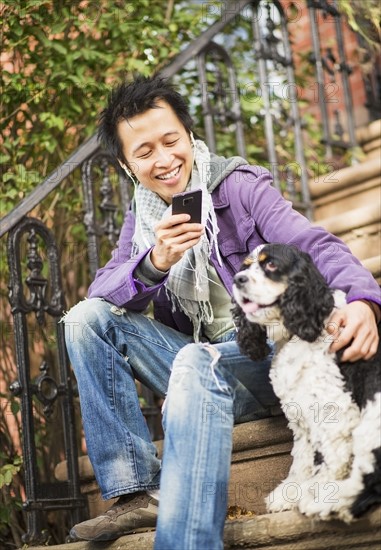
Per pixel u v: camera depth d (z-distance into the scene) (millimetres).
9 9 3627
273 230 2389
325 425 1982
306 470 2082
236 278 2059
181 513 2021
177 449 2064
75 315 2463
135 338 2512
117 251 2779
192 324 2654
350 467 1979
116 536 2379
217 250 2492
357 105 5098
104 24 3863
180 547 2000
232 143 4422
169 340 2566
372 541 1915
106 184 3455
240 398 2400
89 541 2451
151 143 2537
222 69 4492
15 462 3223
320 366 2008
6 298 3734
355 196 4254
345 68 4543
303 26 5320
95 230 3365
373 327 2021
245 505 2537
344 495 1895
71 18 3762
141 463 2396
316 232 2301
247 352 2180
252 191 2490
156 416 3639
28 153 3797
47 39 3717
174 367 2146
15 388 2928
